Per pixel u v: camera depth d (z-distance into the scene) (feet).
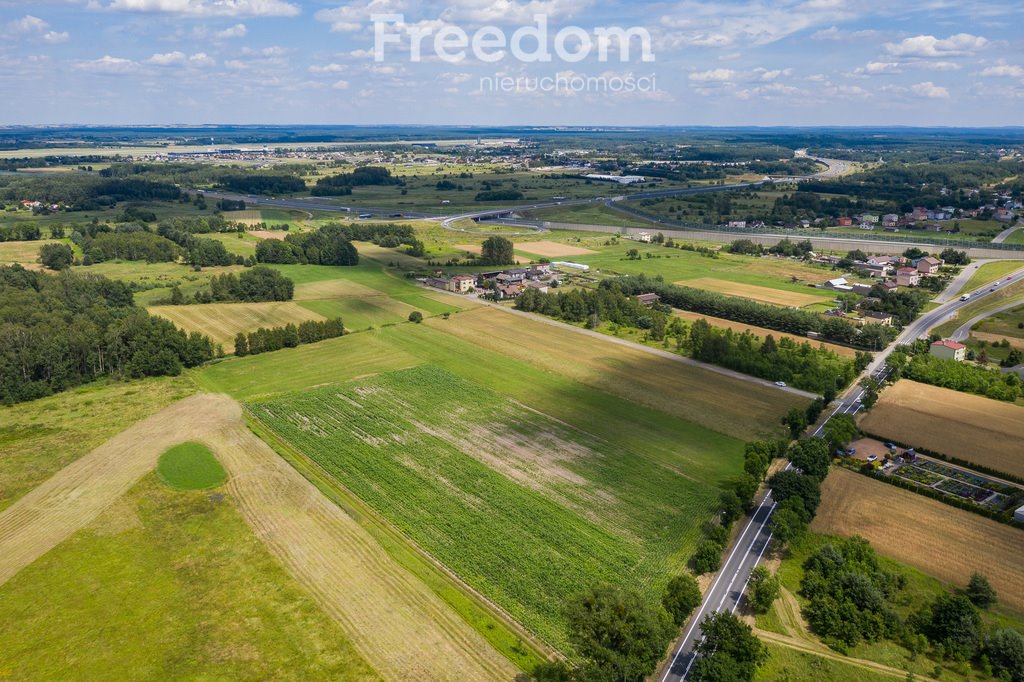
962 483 355.97
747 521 326.44
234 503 340.80
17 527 318.65
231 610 265.34
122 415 445.78
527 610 265.54
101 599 271.28
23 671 236.02
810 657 244.22
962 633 248.52
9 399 460.14
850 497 345.10
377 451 392.68
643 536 311.47
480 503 337.52
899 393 478.18
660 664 239.91
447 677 233.55
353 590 276.62
